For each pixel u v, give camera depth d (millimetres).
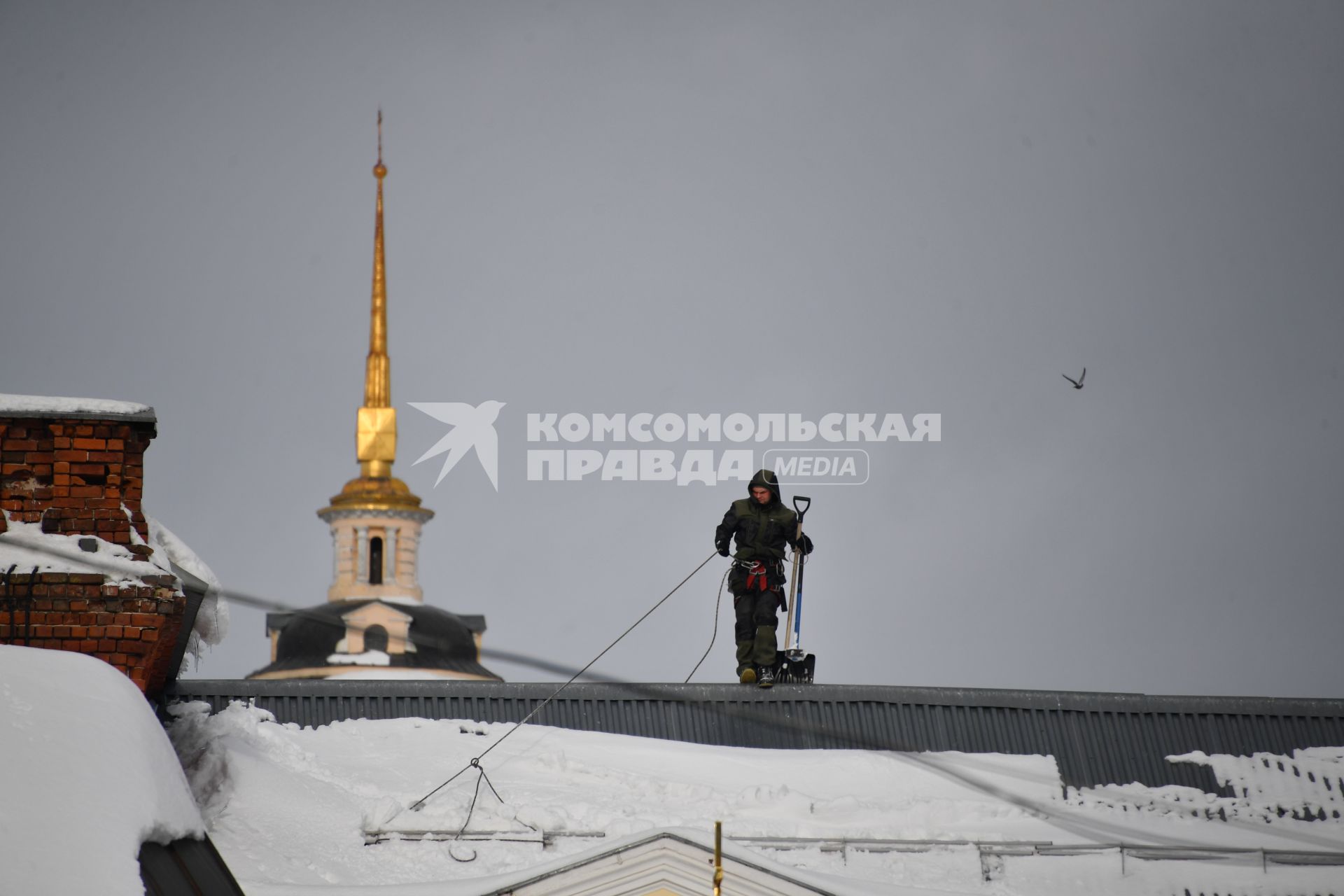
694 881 33188
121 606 42188
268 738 49000
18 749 29062
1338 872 44688
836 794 48594
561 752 49562
